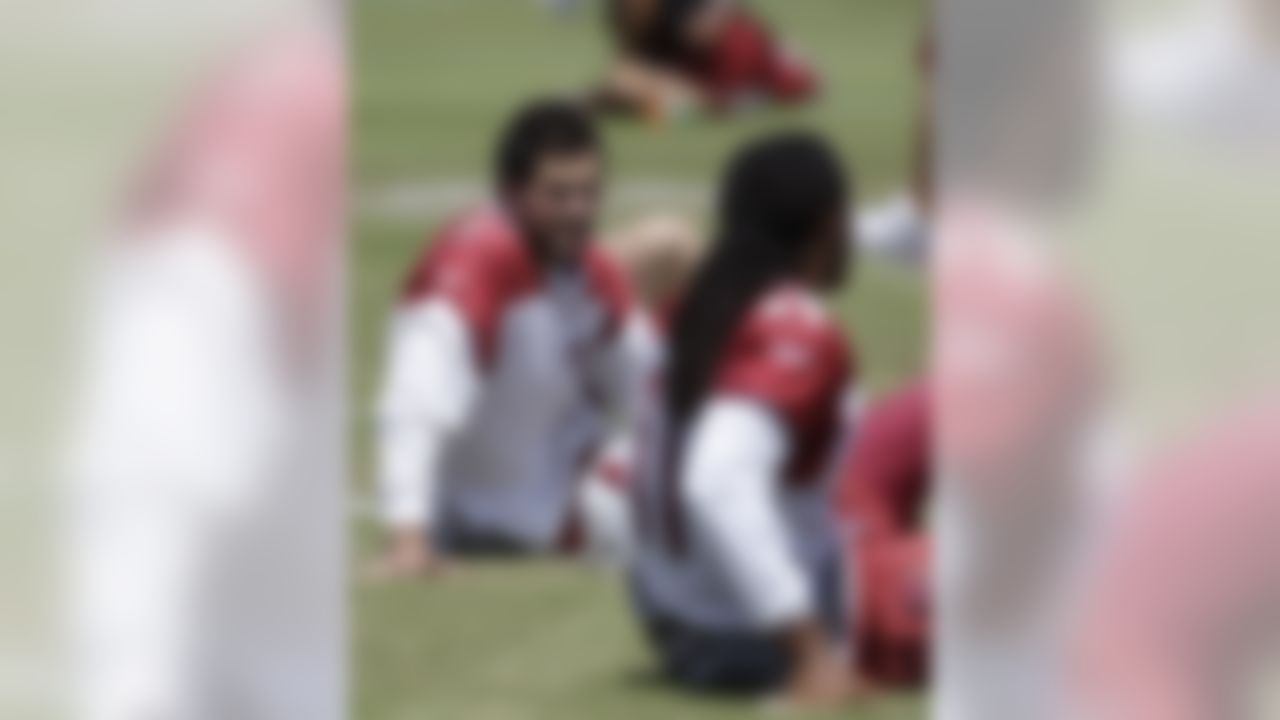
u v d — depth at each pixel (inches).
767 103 1732.3
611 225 1285.7
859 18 2100.1
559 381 809.5
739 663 677.9
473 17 2121.1
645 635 715.4
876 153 1515.7
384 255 1155.3
